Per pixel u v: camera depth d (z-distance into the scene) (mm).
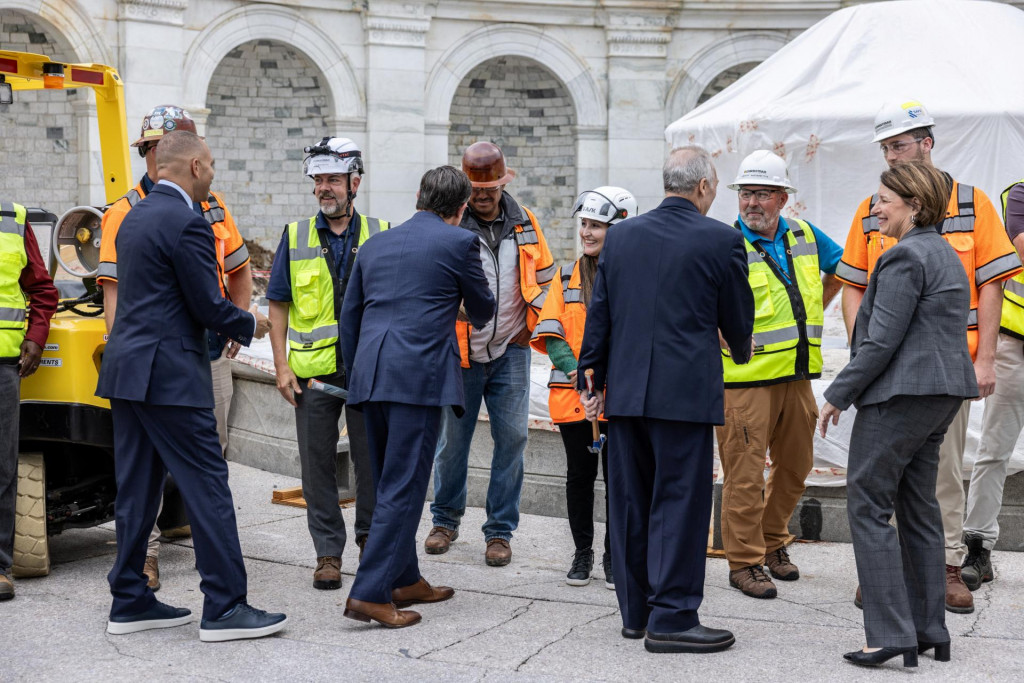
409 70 17734
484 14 18078
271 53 17922
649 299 3949
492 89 19422
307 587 4785
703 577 3971
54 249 4941
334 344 4785
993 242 4469
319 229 4906
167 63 16031
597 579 4996
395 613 4191
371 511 4961
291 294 4926
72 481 5371
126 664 3758
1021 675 3719
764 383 4637
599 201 4781
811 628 4234
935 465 3920
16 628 4176
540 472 6172
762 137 8602
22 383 4887
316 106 18297
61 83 5496
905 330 3756
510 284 5238
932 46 8648
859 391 3809
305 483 4852
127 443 4055
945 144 7949
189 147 4121
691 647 3896
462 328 5160
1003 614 4453
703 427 3936
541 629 4207
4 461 4598
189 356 4016
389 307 4254
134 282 3996
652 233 4004
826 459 5598
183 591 4746
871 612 3795
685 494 3926
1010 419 4738
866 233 4742
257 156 18234
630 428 4020
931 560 3893
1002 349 4738
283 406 7180
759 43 18578
